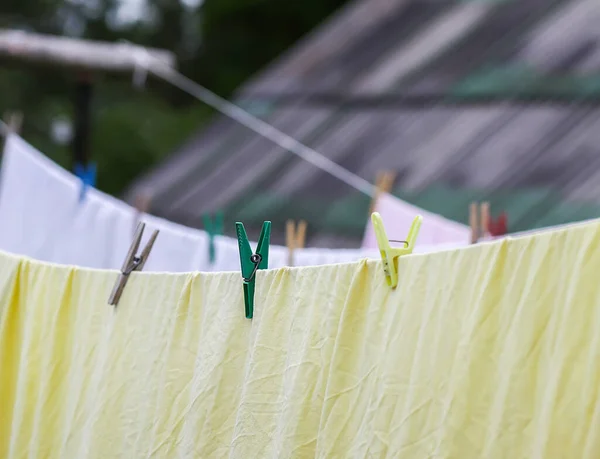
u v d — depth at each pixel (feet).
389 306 7.59
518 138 19.75
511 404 6.43
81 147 20.38
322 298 8.20
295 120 25.48
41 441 10.60
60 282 10.86
